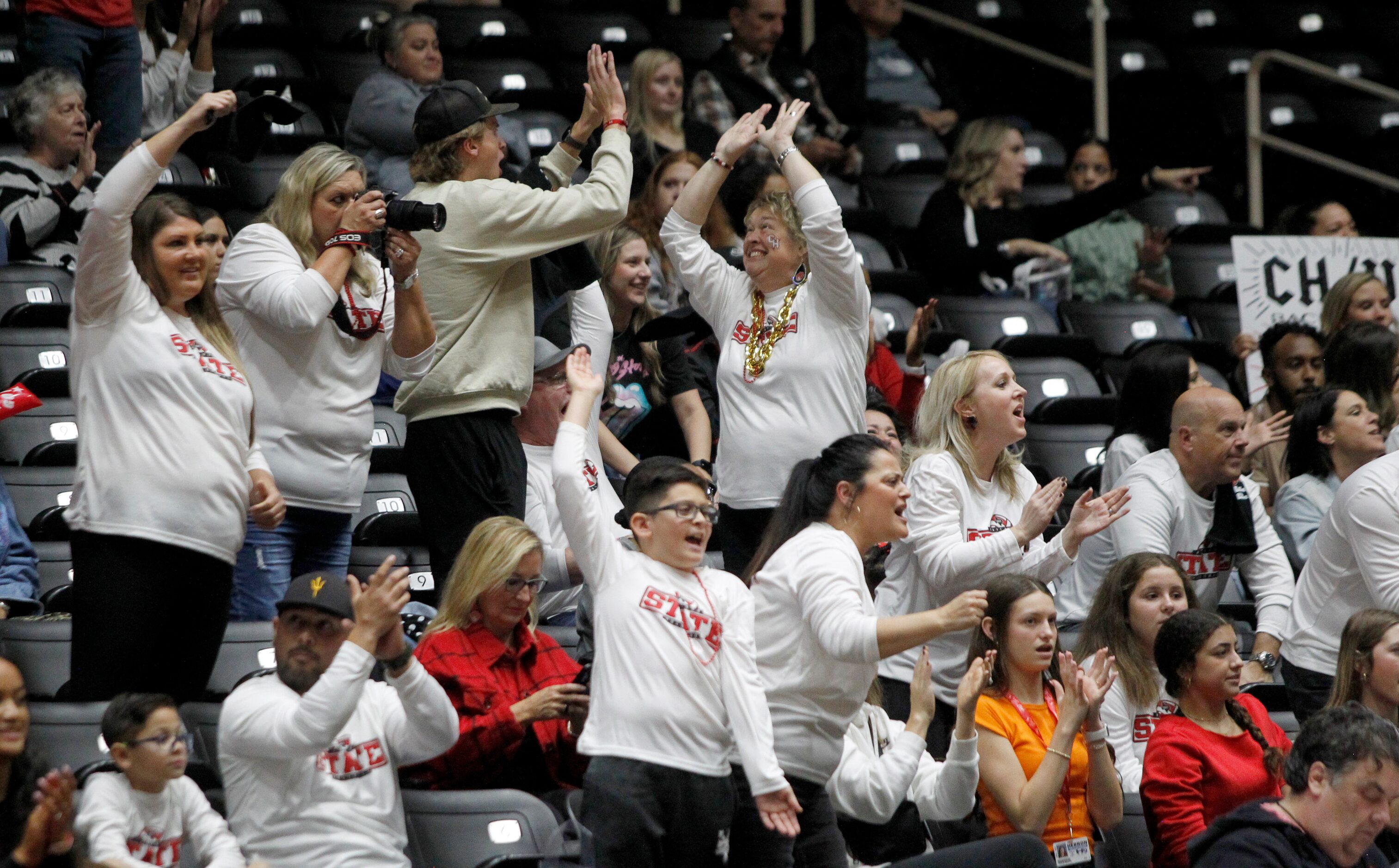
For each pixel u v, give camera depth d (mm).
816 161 33344
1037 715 16359
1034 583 16422
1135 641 17969
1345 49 44375
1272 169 40531
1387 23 44781
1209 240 35031
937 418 18172
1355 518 18734
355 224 16531
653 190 25547
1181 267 34469
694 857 14008
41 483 20531
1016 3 42156
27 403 16906
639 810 13656
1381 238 29953
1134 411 21469
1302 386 25469
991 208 30672
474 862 14609
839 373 18172
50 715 14977
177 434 15141
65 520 20172
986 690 16469
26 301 23562
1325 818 14305
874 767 15070
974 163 30641
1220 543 19891
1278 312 29250
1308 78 42750
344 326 17281
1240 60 42750
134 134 26031
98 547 15023
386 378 23578
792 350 18172
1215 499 20016
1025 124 38750
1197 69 42375
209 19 28188
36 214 24312
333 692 13562
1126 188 30453
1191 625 16562
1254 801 14844
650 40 37750
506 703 15680
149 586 15039
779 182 24469
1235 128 41219
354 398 17500
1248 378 27938
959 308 29328
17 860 12320
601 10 38281
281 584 17312
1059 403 26641
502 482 17812
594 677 14203
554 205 17562
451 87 17797
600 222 17797
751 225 18594
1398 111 42625
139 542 15016
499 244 17484
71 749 14867
